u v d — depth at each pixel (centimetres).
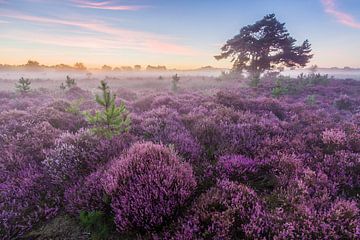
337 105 1470
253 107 1165
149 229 331
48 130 739
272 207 380
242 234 324
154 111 972
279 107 1171
